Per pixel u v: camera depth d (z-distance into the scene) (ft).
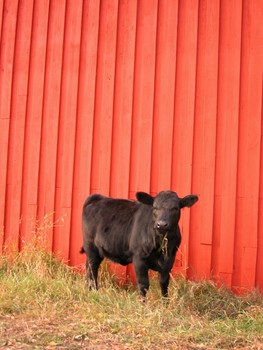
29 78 34.40
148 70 31.45
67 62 33.53
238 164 29.19
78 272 31.73
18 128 34.37
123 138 31.78
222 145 29.58
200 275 29.32
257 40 29.37
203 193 29.71
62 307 23.16
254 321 21.79
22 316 22.03
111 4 32.71
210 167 29.68
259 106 29.04
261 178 28.76
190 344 19.12
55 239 32.91
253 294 27.27
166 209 23.91
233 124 29.43
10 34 34.83
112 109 32.17
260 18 29.43
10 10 34.88
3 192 34.35
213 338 19.80
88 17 33.30
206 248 29.37
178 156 30.45
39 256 30.94
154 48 31.35
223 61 29.91
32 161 33.91
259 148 28.84
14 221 33.99
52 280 26.50
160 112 31.04
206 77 30.17
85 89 32.94
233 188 29.14
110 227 27.78
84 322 21.26
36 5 34.65
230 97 29.60
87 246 29.22
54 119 33.55
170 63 30.99
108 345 18.92
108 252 27.94
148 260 25.62
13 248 33.40
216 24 30.14
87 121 32.76
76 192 32.73
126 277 30.73
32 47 34.50
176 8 31.07
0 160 34.60
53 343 18.98
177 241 25.41
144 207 26.30
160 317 21.33
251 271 28.40
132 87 31.76
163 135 30.86
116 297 24.49
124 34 32.24
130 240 26.40
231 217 29.04
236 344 19.33
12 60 34.76
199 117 30.17
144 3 31.91
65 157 33.14
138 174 31.27
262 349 18.74
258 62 29.25
